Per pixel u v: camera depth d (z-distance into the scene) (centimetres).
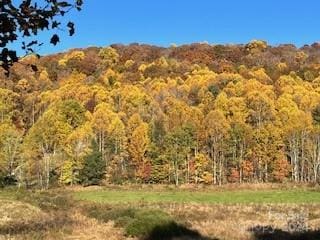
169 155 8962
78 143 8900
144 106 11275
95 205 3853
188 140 9081
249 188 7850
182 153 8994
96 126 9756
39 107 11481
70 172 8419
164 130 9725
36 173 7900
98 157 8531
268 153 9144
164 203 4706
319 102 11225
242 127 9350
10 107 10662
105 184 8588
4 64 446
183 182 8956
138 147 9144
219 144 9262
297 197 5991
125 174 8888
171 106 11188
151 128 9600
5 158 7494
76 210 3384
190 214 3362
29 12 438
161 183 8962
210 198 5872
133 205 4228
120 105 11756
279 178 9012
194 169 9025
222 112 10112
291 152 9338
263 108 10531
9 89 11525
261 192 7000
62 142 8919
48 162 8025
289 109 10150
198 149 9412
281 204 4778
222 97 10931
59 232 2148
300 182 8750
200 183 8950
